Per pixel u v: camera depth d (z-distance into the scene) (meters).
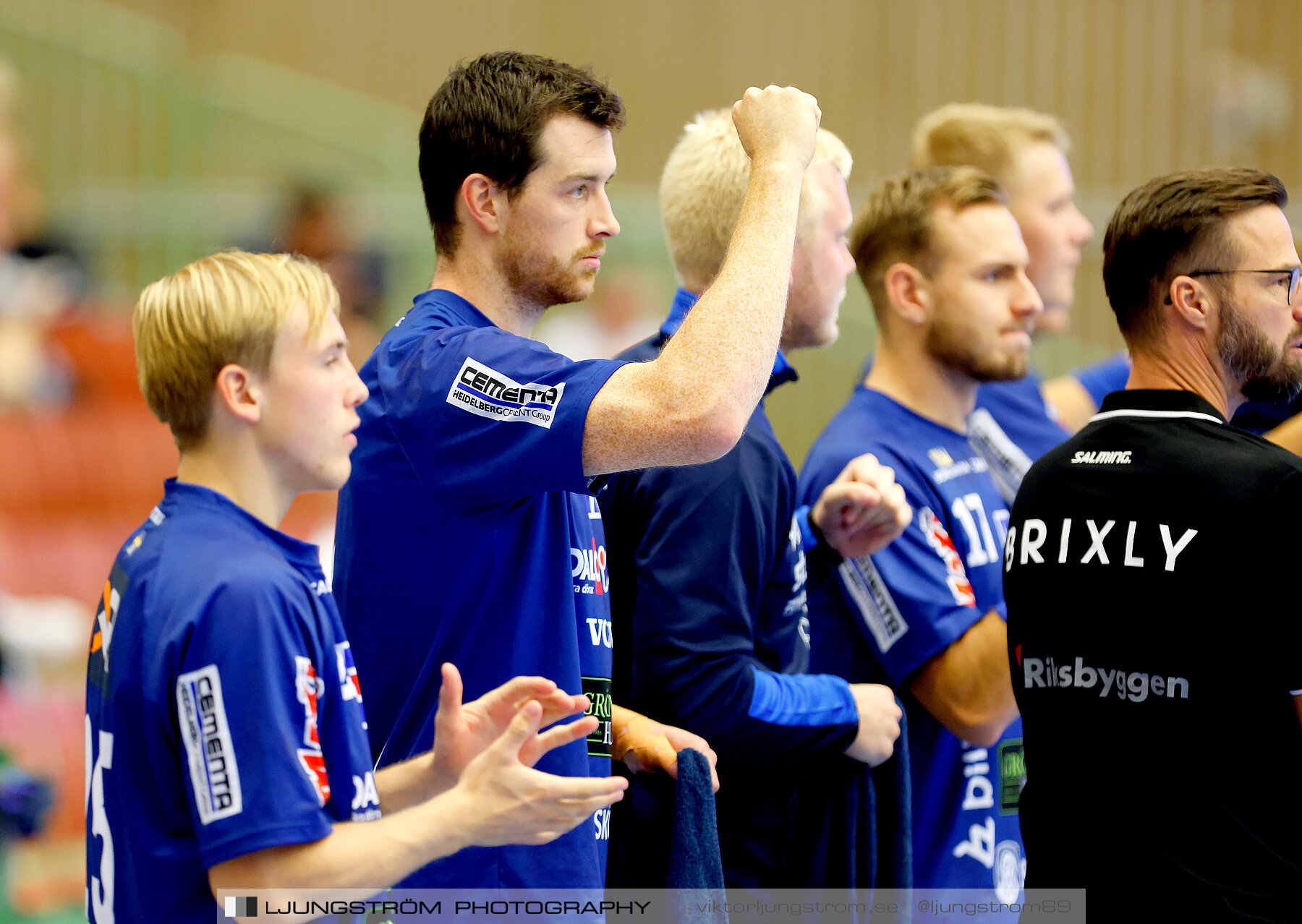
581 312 24.67
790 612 8.28
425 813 5.46
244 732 5.27
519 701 6.01
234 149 26.36
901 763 8.55
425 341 6.71
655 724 7.58
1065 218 12.16
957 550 9.33
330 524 21.28
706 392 6.03
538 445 6.25
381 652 6.88
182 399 5.71
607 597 7.35
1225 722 6.11
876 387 9.87
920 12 29.33
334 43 28.12
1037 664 6.79
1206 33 30.17
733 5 29.05
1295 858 6.07
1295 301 6.84
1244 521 6.11
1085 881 6.41
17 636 17.33
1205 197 6.82
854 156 29.22
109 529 20.75
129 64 26.03
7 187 21.95
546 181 6.85
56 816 14.95
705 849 7.23
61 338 21.34
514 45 28.78
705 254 8.45
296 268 5.89
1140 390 6.83
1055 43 29.69
